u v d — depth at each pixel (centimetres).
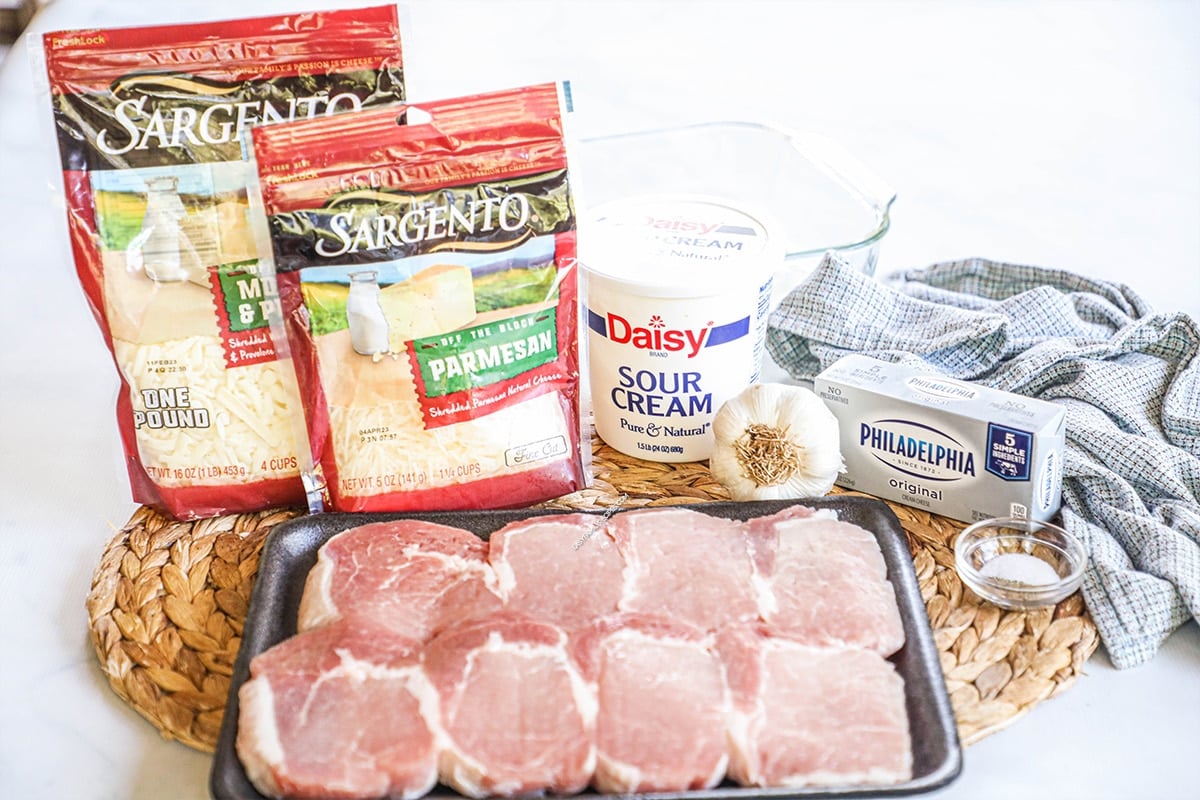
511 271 120
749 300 127
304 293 117
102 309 120
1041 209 186
